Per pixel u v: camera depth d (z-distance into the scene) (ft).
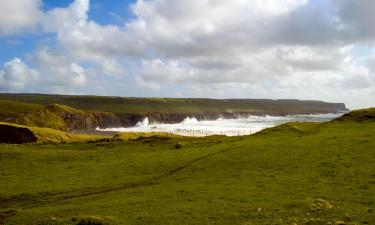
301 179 145.07
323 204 107.14
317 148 196.13
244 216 103.86
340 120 283.79
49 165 226.17
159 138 310.86
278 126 294.87
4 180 192.13
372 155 170.81
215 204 118.21
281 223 94.22
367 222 92.32
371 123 258.78
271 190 131.85
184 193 139.03
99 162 225.15
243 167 176.96
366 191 120.78
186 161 203.51
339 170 153.07
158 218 107.34
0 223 120.16
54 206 138.21
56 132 428.15
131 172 191.93
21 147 297.74
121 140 318.45
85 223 104.63
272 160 182.50
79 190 163.63
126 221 106.11
